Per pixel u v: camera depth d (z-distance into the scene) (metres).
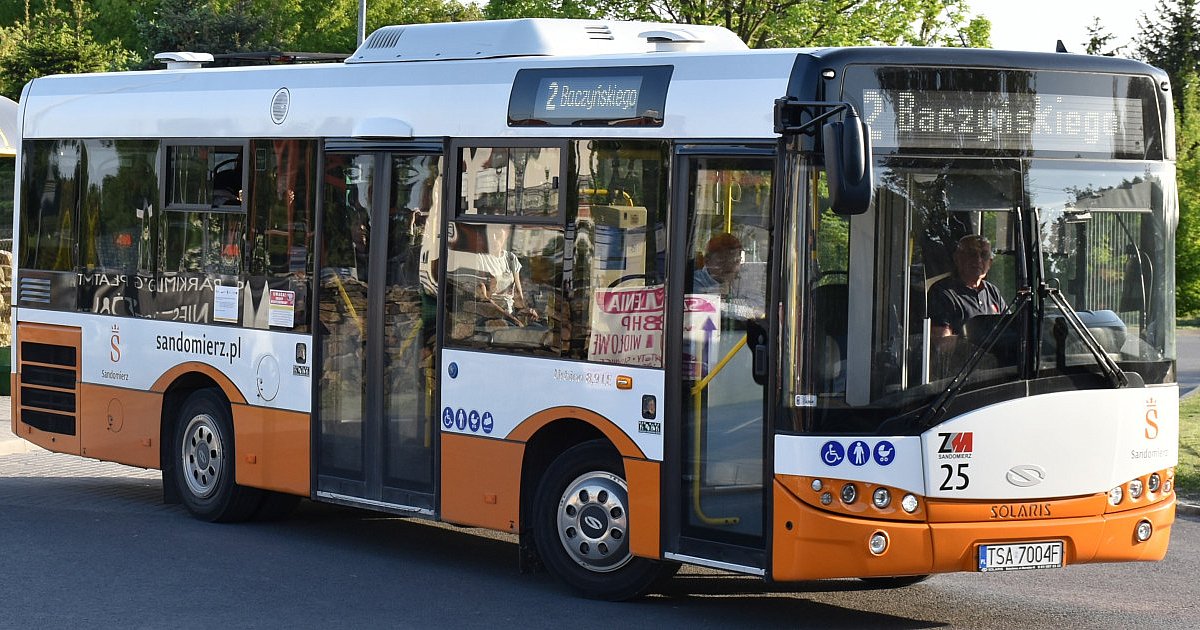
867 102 7.68
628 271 8.48
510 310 9.09
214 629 7.93
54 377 12.41
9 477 13.58
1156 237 8.23
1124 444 8.05
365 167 9.98
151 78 11.70
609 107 8.62
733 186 8.01
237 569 9.56
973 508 7.73
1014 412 7.77
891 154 7.68
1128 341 8.14
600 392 8.59
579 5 33.06
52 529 10.85
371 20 54.91
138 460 11.73
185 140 11.28
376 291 9.88
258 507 11.34
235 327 10.88
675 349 8.25
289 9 52.56
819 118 7.51
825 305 7.64
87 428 12.14
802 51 7.83
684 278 8.21
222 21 39.59
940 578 9.75
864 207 7.22
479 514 9.28
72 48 34.69
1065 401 7.86
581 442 8.99
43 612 8.25
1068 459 7.88
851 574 7.63
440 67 9.67
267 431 10.66
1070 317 7.88
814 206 7.64
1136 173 8.17
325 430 10.23
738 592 9.20
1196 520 12.32
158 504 12.14
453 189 9.42
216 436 11.18
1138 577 9.86
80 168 12.16
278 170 10.59
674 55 8.43
